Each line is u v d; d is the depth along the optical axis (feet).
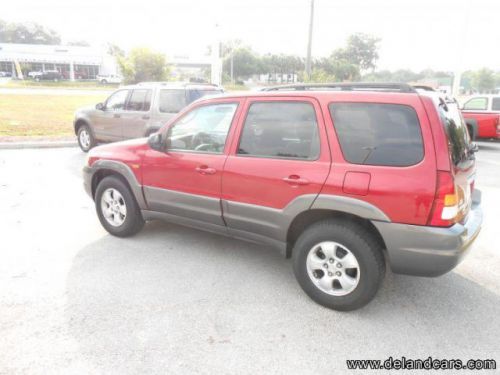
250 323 9.96
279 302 10.96
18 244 14.55
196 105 12.93
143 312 10.34
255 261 13.55
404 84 9.97
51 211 18.38
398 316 10.37
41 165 28.40
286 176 10.68
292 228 11.27
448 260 9.13
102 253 13.93
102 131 31.96
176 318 10.11
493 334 9.67
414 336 9.55
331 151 10.13
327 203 10.05
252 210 11.55
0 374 8.04
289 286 11.87
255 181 11.29
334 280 10.45
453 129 9.71
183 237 15.55
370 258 9.75
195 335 9.43
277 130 11.13
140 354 8.73
